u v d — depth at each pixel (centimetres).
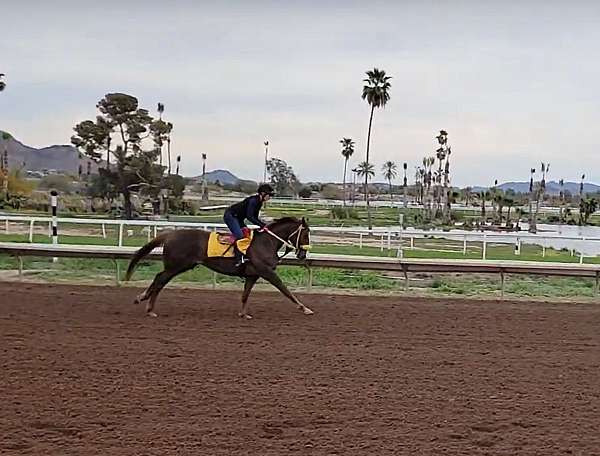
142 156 6228
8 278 1736
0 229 3531
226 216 1284
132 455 608
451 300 1594
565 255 2900
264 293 1598
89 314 1266
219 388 823
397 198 17550
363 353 1027
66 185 8531
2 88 6562
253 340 1091
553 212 11875
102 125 6162
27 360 926
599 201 12525
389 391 834
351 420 723
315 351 1029
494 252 3022
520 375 930
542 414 762
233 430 681
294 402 778
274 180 14000
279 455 620
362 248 2708
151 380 849
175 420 705
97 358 949
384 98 6391
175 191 6656
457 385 871
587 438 688
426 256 2452
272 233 1280
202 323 1218
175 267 1272
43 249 1670
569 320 1362
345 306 1448
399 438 672
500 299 1641
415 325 1259
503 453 641
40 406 737
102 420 698
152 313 1270
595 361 1024
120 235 1794
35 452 609
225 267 1271
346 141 11012
